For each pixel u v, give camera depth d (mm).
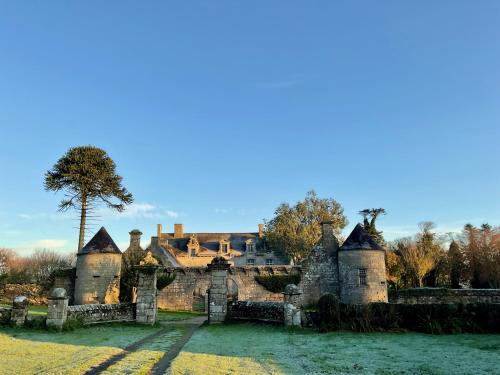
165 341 12508
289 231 42500
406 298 29438
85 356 9555
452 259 41312
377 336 13625
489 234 40938
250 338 13180
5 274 31125
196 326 17641
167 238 52281
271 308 16688
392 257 38656
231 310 18156
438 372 8508
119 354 10094
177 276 32531
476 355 10328
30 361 8945
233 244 51344
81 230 32031
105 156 33781
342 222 43125
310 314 15789
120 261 27141
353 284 29172
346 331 14570
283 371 8375
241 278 32406
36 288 28250
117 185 33312
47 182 31688
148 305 17375
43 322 14414
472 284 40844
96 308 16234
